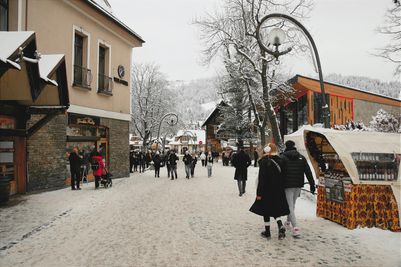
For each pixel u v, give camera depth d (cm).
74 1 1593
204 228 757
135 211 967
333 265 513
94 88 1819
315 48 1105
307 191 1155
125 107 2195
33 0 1358
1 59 613
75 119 1630
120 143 2125
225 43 2442
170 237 680
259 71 2303
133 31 2194
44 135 1394
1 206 1034
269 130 3750
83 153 1723
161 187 1602
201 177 2252
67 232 727
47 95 1056
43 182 1388
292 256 555
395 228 700
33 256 565
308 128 820
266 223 670
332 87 2509
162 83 5375
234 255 563
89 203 1103
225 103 4178
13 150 1248
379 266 507
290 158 683
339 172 777
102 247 613
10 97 866
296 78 2483
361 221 714
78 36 1728
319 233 693
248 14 2394
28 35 744
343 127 1900
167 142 8719
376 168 716
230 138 4403
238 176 1283
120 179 2020
